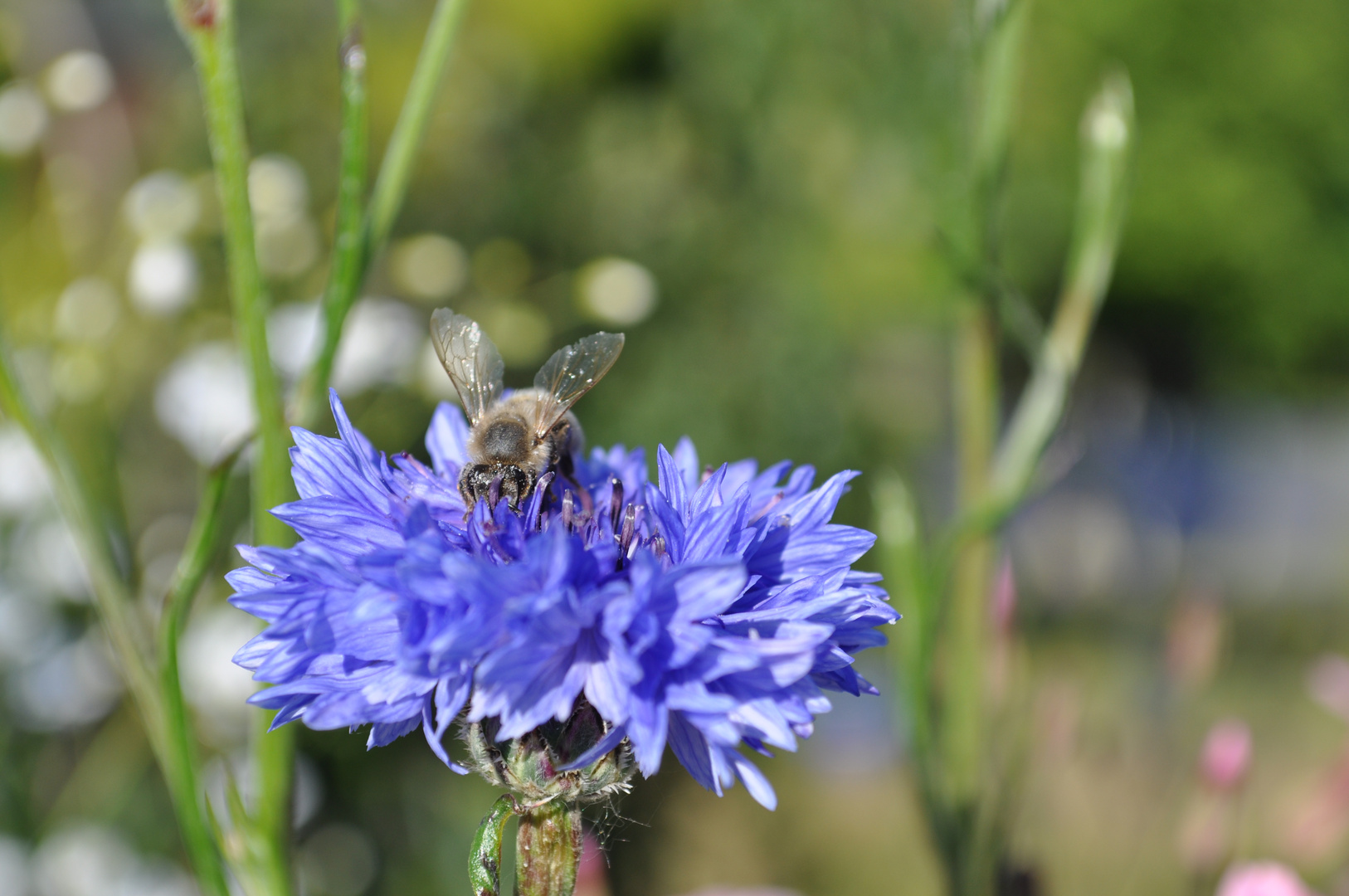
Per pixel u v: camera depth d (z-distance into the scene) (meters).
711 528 0.13
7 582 0.20
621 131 0.39
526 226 0.36
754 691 0.13
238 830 0.14
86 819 0.20
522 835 0.13
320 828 0.23
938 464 0.43
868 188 0.40
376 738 0.13
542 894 0.13
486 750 0.13
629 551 0.13
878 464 0.38
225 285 0.22
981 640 0.16
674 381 0.36
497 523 0.13
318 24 0.32
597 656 0.13
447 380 0.20
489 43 0.38
